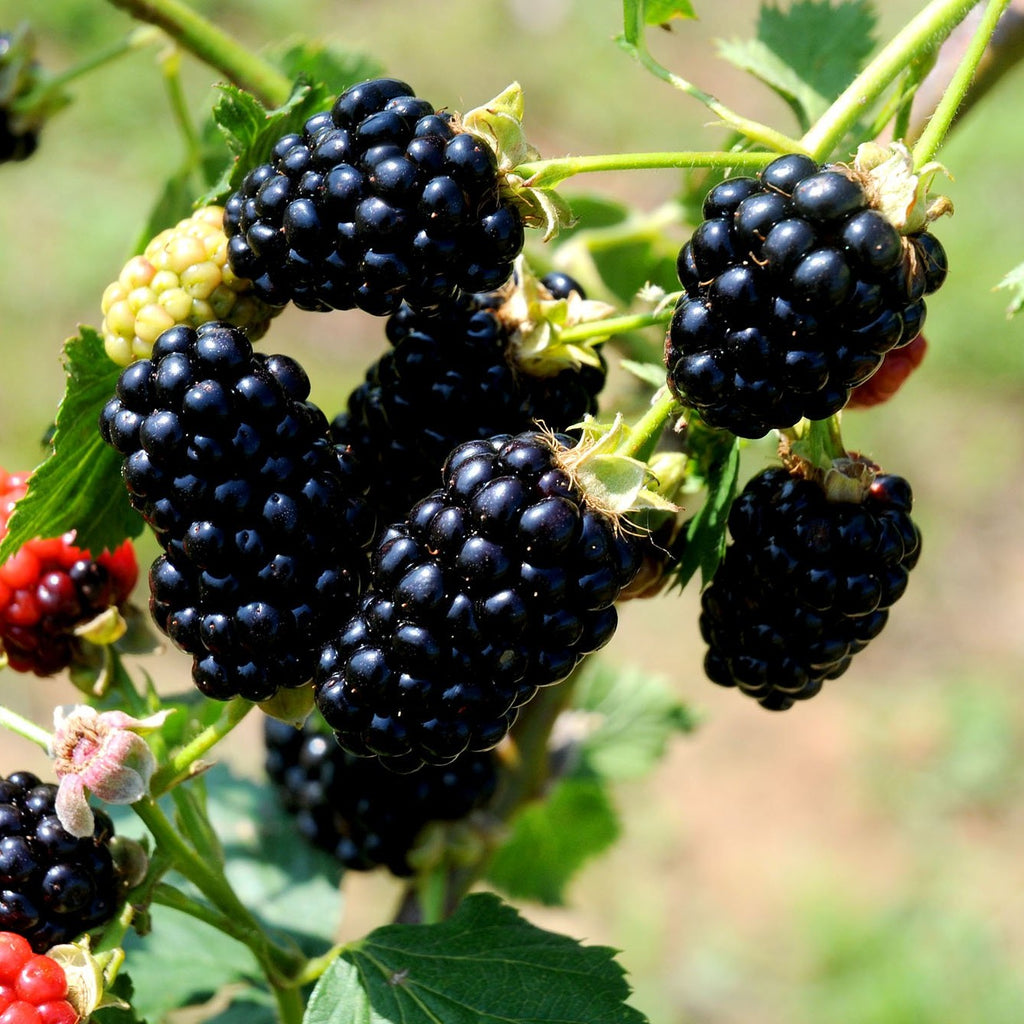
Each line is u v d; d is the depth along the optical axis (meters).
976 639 1.23
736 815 1.14
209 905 0.41
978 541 1.28
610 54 1.54
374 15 1.60
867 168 0.33
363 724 0.34
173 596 0.34
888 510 0.35
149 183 1.42
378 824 0.40
